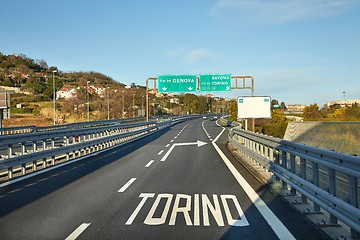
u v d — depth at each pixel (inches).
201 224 238.4
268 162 400.8
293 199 301.7
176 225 235.8
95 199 311.0
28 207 282.5
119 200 307.1
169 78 1418.6
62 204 292.5
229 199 312.0
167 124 2094.0
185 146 877.8
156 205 289.9
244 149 596.4
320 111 1702.8
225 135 1323.8
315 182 250.8
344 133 461.7
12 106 3316.9
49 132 538.3
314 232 219.5
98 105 3688.5
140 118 3265.3
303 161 280.8
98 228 228.4
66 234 215.9
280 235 214.1
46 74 6033.5
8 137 419.8
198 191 345.7
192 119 3828.7
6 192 339.6
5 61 5989.2
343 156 192.2
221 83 1389.0
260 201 304.3
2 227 229.8
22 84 4936.0
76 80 6496.1
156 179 413.4
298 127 603.2
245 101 990.4
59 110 3193.9
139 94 4197.8
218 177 428.5
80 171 472.7
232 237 211.3
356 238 193.6
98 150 765.9
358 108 1299.2
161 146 876.6
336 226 226.8
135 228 228.7
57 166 518.9
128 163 557.6
